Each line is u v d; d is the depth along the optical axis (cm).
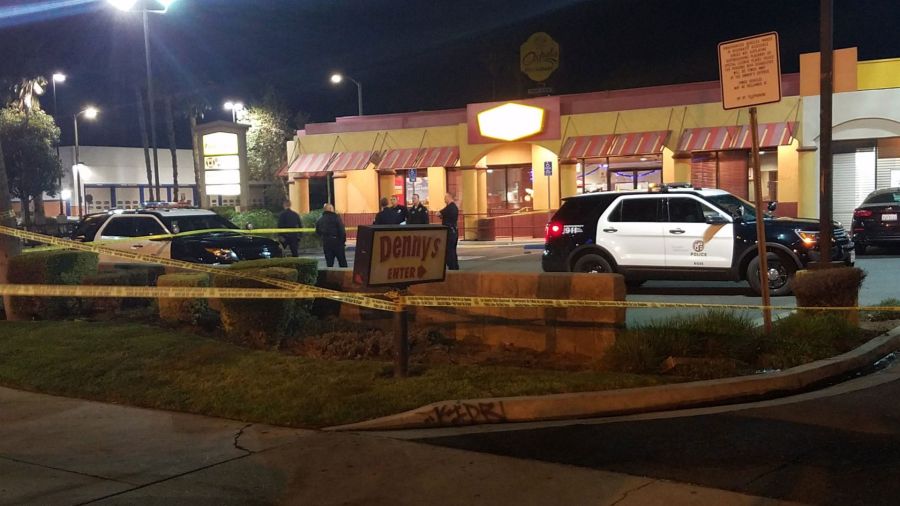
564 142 2933
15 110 4938
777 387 740
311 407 715
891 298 1220
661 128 2767
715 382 725
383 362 851
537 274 916
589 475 551
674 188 1443
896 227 1873
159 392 784
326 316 1110
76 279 1228
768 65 858
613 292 872
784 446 595
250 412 716
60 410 757
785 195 2581
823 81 991
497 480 548
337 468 583
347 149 3422
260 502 524
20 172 4881
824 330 879
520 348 923
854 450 582
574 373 786
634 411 699
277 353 900
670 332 842
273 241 1633
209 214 1761
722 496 505
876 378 789
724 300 1307
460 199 3316
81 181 5847
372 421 681
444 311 980
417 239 780
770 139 2509
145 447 643
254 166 4925
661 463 568
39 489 550
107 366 870
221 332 1045
